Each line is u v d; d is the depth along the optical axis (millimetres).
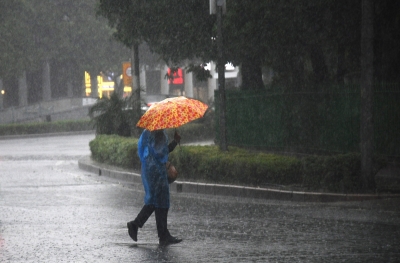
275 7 42125
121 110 57281
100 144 51500
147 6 53156
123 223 24766
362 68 31453
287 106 50312
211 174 37000
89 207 29531
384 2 42281
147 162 19859
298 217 25594
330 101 45406
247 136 56500
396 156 39500
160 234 20078
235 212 27500
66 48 121938
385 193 30812
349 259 17594
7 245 20312
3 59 112750
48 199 32688
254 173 34625
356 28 42438
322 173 31922
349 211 26859
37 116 130125
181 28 53156
